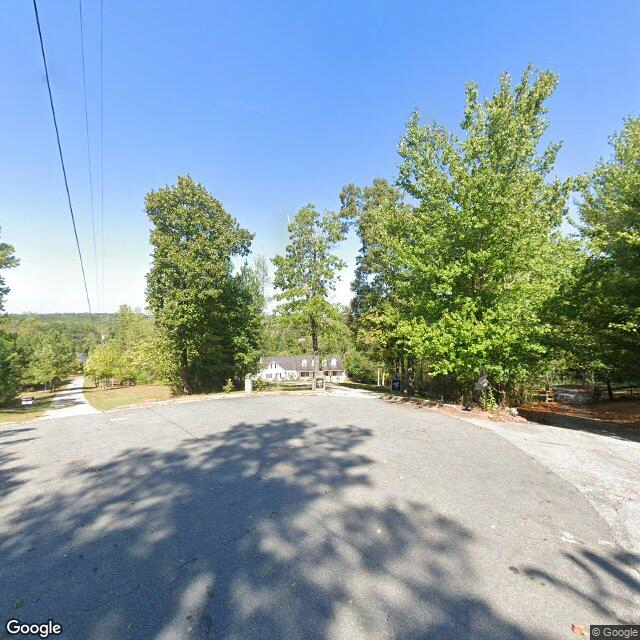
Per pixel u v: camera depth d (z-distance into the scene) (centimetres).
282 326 1977
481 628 245
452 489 481
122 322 5881
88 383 7181
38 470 601
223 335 2002
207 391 2092
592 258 1006
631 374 1098
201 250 1747
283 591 286
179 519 411
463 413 1033
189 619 258
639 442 795
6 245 2316
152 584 298
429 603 270
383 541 356
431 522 394
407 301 1609
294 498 458
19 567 327
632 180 859
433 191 1127
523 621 252
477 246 1055
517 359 1033
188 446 713
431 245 1102
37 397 3894
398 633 241
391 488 485
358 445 691
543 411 1567
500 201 967
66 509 446
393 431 805
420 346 1092
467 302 1012
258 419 965
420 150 1218
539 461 601
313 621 254
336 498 456
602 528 382
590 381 1568
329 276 1803
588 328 1080
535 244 986
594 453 657
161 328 1761
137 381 5272
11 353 3086
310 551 341
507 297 1043
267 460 609
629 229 892
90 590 293
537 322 1018
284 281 1844
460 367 1041
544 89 1123
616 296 919
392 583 293
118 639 241
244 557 334
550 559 327
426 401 1210
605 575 305
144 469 586
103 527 398
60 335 7338
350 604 270
